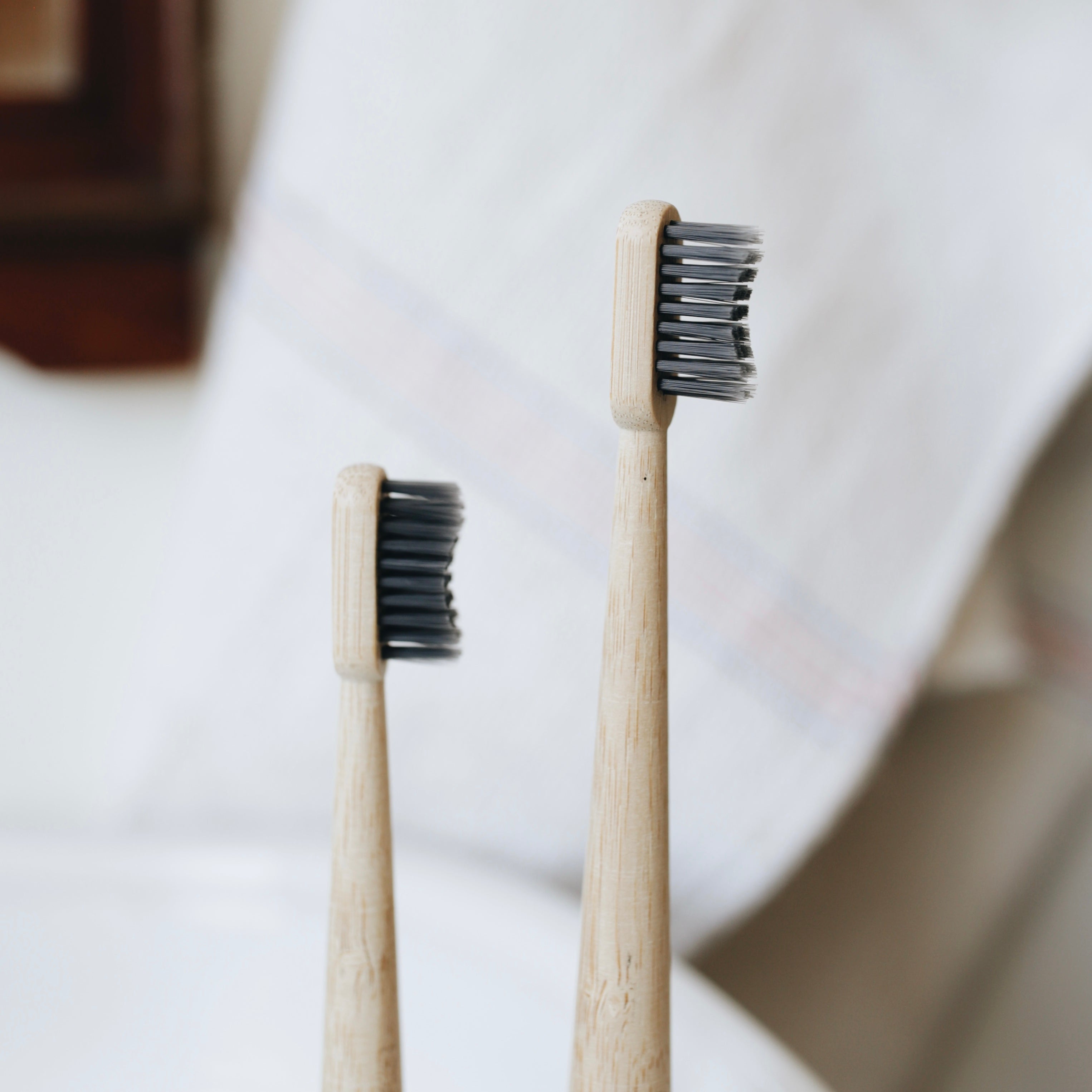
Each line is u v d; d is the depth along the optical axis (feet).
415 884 1.66
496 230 1.70
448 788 1.76
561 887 1.82
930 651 1.80
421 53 1.66
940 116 1.83
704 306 0.98
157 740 1.76
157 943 1.66
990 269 1.84
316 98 1.69
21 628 2.07
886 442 1.78
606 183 1.70
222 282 2.03
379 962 1.03
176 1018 1.60
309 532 1.72
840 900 2.41
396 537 1.01
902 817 2.41
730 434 1.73
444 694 1.73
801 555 1.75
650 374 0.97
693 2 1.70
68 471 2.05
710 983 2.36
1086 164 1.83
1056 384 1.79
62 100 1.81
